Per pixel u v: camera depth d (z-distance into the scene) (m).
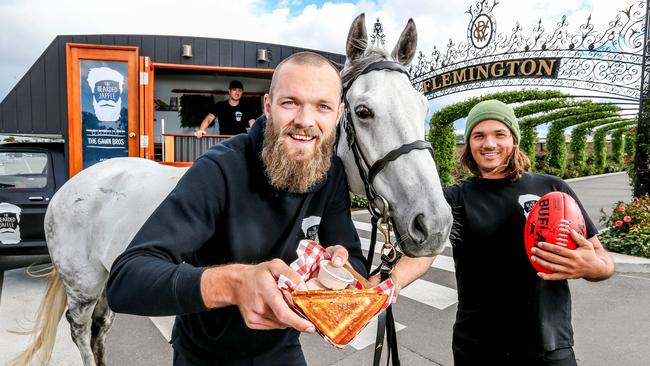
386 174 1.37
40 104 4.67
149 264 0.81
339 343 0.73
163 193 1.97
